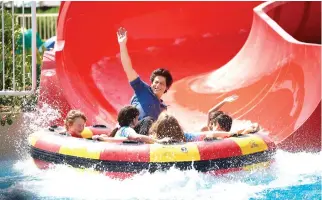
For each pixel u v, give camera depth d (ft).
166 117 67.26
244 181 65.16
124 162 63.10
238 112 88.02
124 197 59.88
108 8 105.29
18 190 63.16
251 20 109.91
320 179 66.64
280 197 60.08
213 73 100.53
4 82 86.58
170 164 62.54
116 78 97.14
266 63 92.68
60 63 88.99
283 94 85.61
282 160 73.97
